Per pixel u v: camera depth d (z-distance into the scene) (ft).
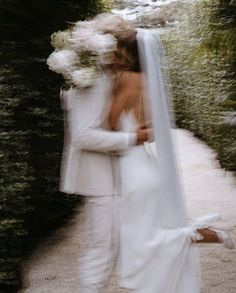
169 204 8.52
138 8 41.70
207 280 11.55
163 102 8.68
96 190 8.62
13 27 13.28
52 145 14.79
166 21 44.42
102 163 8.64
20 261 12.00
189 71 36.88
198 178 24.64
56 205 16.05
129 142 8.38
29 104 13.67
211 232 8.64
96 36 8.17
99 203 8.65
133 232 8.36
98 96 8.32
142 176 8.39
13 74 12.51
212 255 13.17
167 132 8.66
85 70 8.16
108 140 8.30
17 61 12.78
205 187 22.56
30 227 14.46
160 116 8.59
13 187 11.18
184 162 29.22
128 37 8.54
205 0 20.11
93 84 8.27
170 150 8.66
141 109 8.60
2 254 11.28
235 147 20.45
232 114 15.11
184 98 43.32
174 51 42.57
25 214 13.88
